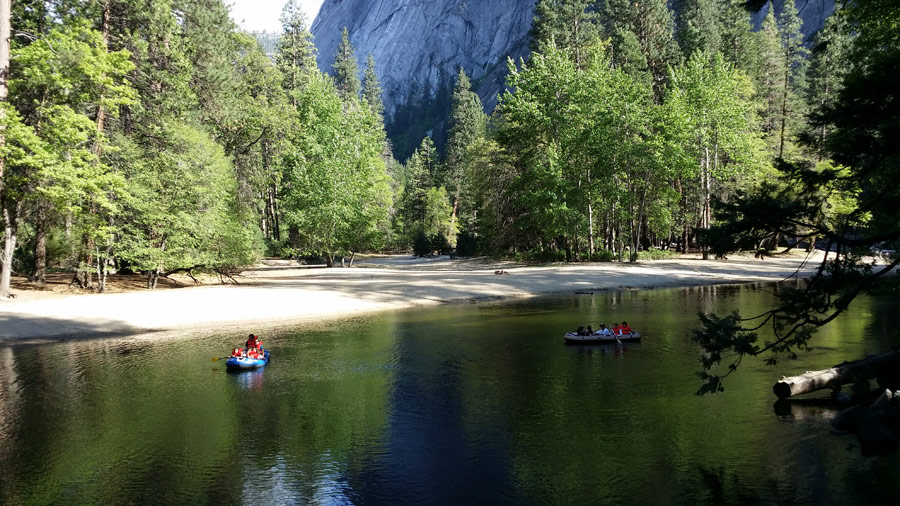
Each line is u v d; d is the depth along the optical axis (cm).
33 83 2606
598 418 1100
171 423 1119
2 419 1148
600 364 1550
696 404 1170
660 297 3020
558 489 796
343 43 11150
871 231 859
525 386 1344
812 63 6844
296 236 6188
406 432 1046
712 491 775
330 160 5322
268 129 5369
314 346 1850
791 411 1110
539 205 5116
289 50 7344
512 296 3228
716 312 2398
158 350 1805
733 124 5169
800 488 775
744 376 1381
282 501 781
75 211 2675
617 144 4916
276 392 1331
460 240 7569
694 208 5797
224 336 2033
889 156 775
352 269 5416
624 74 5191
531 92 5312
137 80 3281
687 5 7300
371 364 1596
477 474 855
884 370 1212
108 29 3039
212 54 4203
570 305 2792
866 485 777
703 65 5303
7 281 2686
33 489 830
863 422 965
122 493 813
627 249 6034
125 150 3100
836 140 811
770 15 6925
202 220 3328
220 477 863
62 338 1991
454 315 2520
